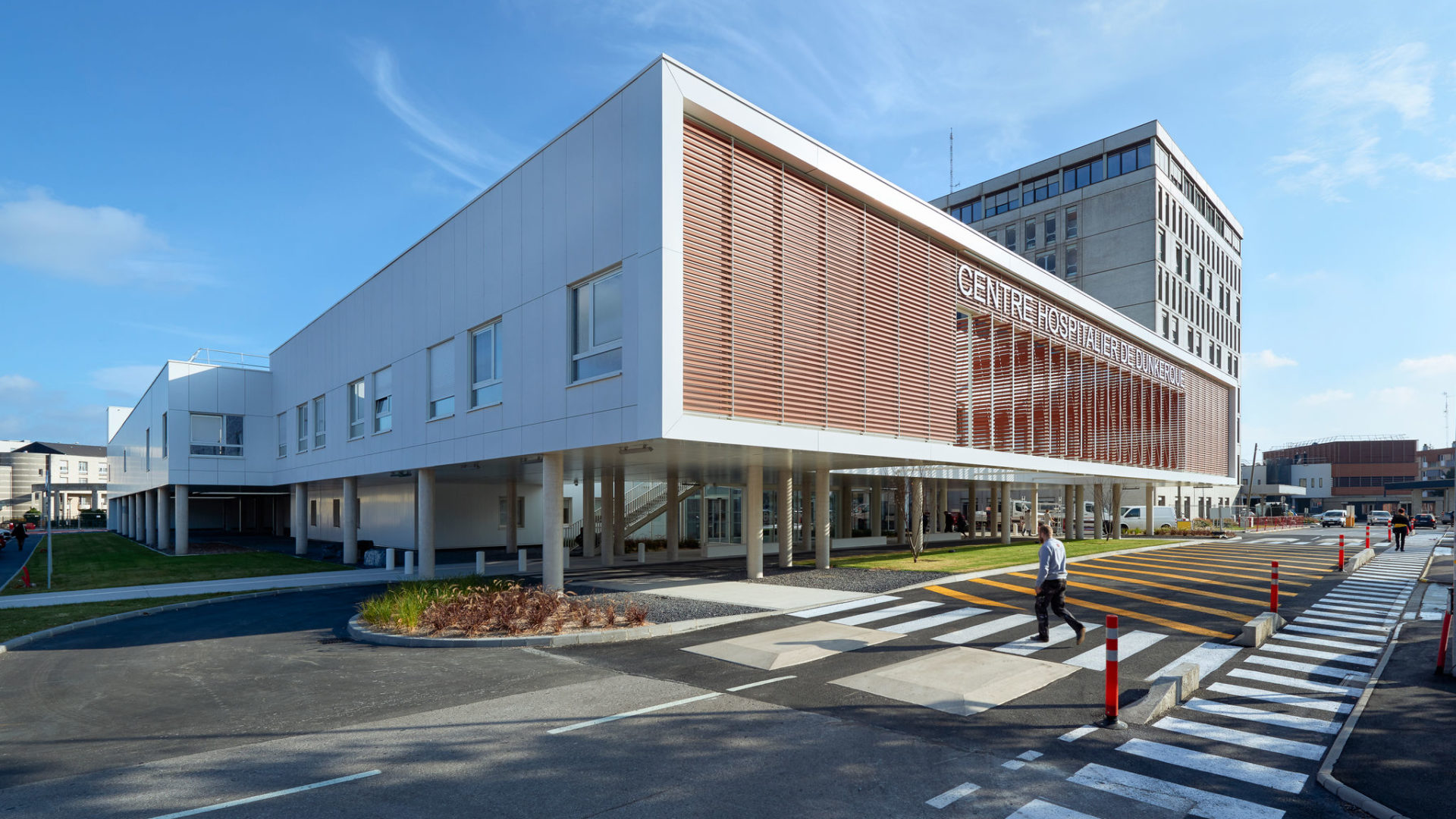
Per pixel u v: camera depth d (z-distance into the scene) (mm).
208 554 33469
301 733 7523
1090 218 58500
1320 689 9094
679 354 13867
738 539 39844
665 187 13820
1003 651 10930
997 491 47688
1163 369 37281
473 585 18344
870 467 23094
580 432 15656
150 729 7785
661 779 6246
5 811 5668
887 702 8414
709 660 10555
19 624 14453
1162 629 12594
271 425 36531
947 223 21062
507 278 18344
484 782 6199
